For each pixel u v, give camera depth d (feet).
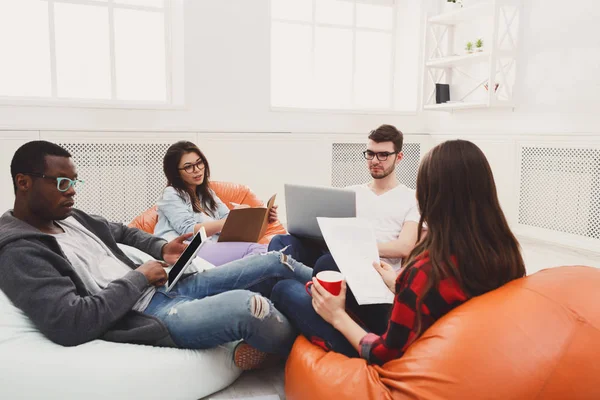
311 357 4.35
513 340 3.24
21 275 4.07
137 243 6.34
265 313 4.63
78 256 4.81
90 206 12.16
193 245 5.07
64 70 12.60
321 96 16.33
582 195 11.57
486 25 14.24
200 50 13.09
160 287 5.14
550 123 12.25
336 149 15.17
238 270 5.43
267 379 5.29
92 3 12.58
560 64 11.87
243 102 13.85
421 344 3.56
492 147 13.99
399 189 6.87
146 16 13.24
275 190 14.30
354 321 4.51
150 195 12.83
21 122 11.55
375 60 16.98
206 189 8.02
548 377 3.11
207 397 4.88
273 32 15.31
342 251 4.66
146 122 12.80
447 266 3.47
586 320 3.30
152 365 4.38
